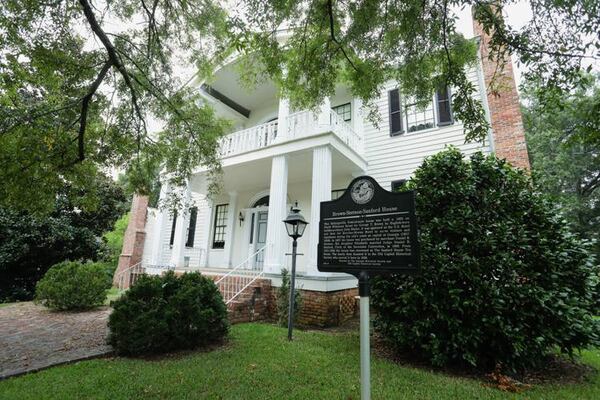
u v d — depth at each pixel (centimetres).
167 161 670
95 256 1316
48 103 496
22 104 471
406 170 959
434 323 418
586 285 415
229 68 1020
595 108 369
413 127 973
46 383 339
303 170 1023
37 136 473
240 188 1285
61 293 757
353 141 980
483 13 368
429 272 427
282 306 673
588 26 315
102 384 337
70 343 495
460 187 462
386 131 1018
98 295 810
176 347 459
